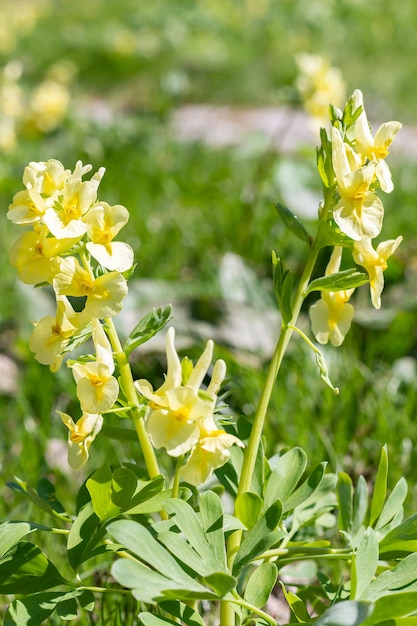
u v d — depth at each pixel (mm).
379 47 2734
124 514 505
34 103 1474
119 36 2715
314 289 507
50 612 492
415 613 485
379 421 695
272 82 2320
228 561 511
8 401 792
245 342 817
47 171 493
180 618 490
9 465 678
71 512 633
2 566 500
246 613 521
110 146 1397
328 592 517
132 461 632
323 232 508
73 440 495
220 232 1133
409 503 643
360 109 504
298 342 804
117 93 2412
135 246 1077
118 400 514
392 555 509
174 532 500
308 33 2891
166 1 3248
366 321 854
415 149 1688
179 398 478
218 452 481
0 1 3752
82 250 494
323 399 725
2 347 885
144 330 504
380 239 1104
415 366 802
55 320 494
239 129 1942
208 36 2828
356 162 499
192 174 1401
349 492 541
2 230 1187
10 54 2775
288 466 524
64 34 2965
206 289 943
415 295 915
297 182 1193
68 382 755
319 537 613
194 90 2264
